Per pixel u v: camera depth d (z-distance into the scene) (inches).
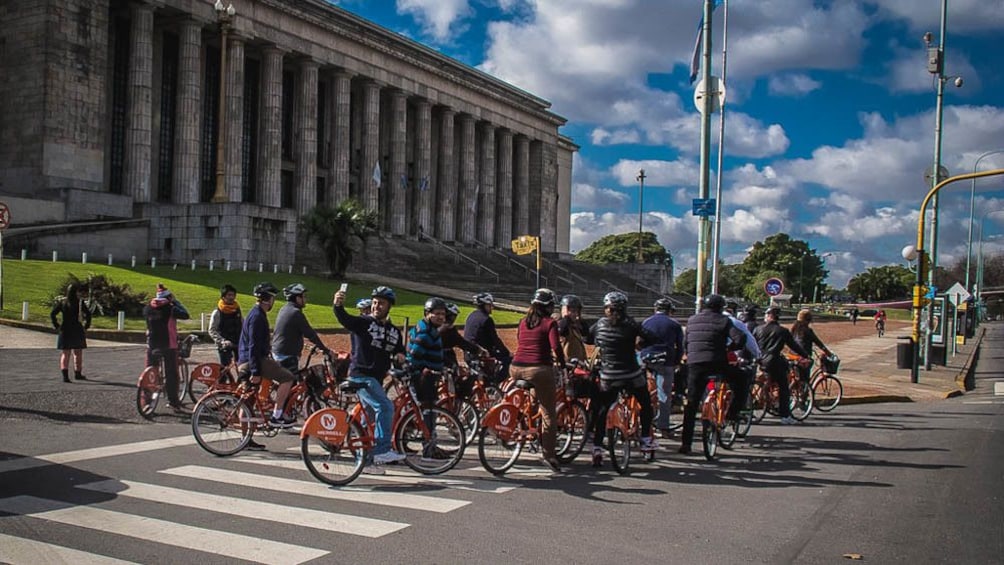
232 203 1659.7
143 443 427.8
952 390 889.5
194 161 1961.1
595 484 366.6
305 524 285.4
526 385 384.2
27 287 1127.6
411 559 249.4
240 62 2082.9
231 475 361.7
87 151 1791.3
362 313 388.5
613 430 387.5
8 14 1758.1
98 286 1059.3
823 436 531.5
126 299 1072.2
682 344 512.4
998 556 264.1
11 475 347.3
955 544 276.8
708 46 745.0
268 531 276.1
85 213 1713.8
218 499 318.3
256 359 416.5
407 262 2218.3
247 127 2306.8
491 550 260.4
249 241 1673.2
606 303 404.8
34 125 1720.0
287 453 416.5
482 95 3014.3
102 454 396.5
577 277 2701.8
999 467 420.2
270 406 438.9
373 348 360.2
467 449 449.4
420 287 1822.1
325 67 2383.1
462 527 286.5
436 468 377.7
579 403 429.7
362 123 2549.2
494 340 486.0
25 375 649.6
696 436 524.1
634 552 261.9
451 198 2854.3
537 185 3390.7
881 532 290.8
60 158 1733.5
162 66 2086.6
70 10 1760.6
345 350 899.4
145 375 499.5
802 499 343.0
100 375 667.4
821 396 689.6
